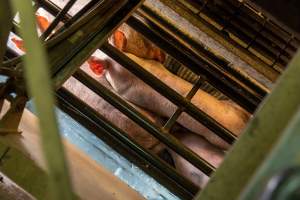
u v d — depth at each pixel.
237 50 2.30
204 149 3.57
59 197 0.54
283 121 0.63
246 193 0.45
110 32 1.94
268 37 2.36
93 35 1.89
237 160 0.67
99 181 1.94
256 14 2.38
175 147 2.31
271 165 0.43
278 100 0.64
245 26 2.37
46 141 0.52
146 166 2.33
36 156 1.46
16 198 1.33
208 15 2.33
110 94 2.30
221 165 0.69
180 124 3.64
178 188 2.32
